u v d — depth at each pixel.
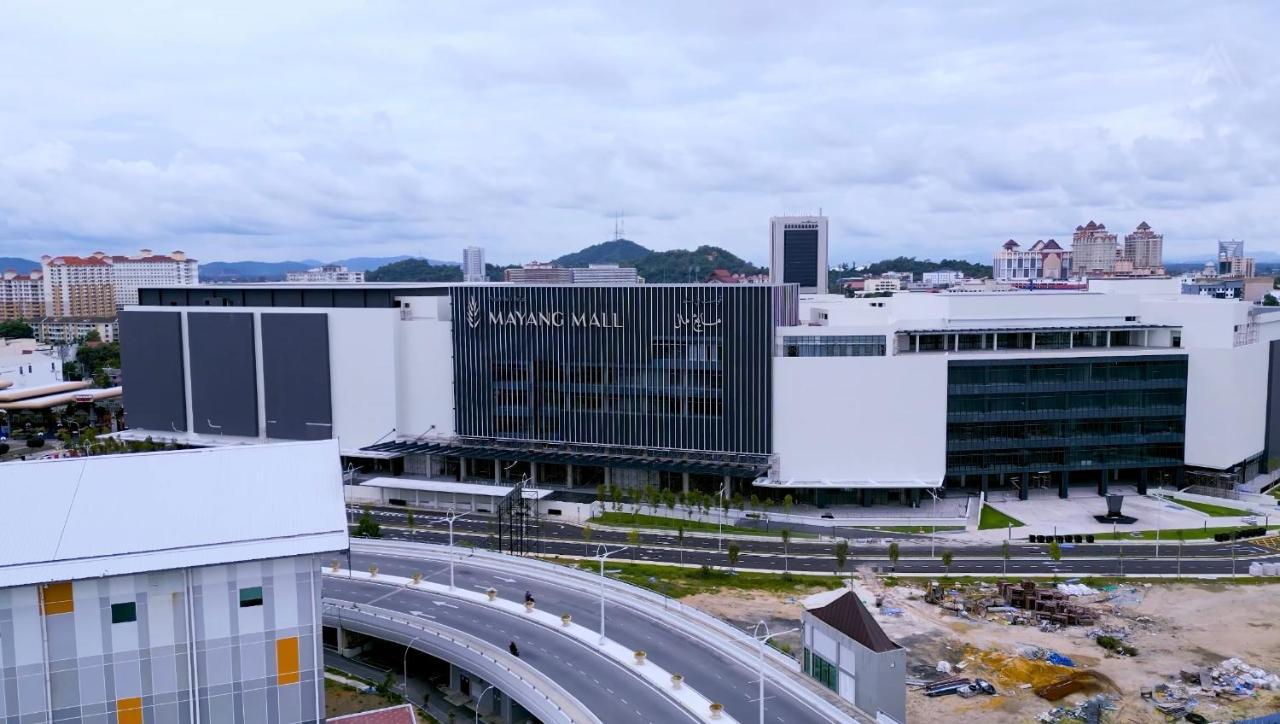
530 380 182.62
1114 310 181.25
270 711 76.69
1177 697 90.31
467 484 177.38
